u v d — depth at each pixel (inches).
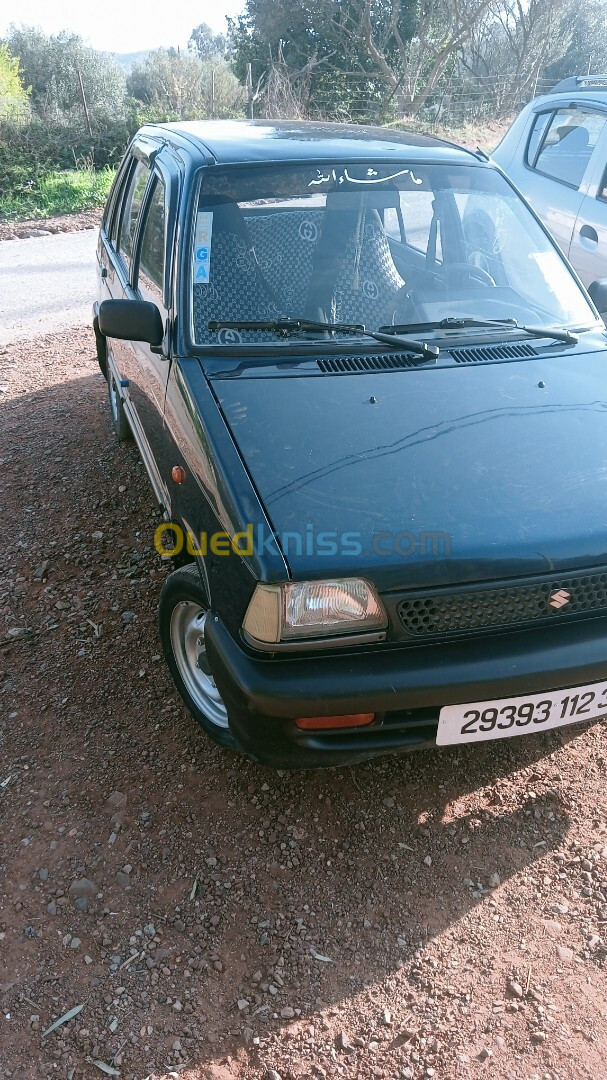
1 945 88.3
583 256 230.2
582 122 243.1
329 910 92.0
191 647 109.5
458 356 114.5
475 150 147.2
